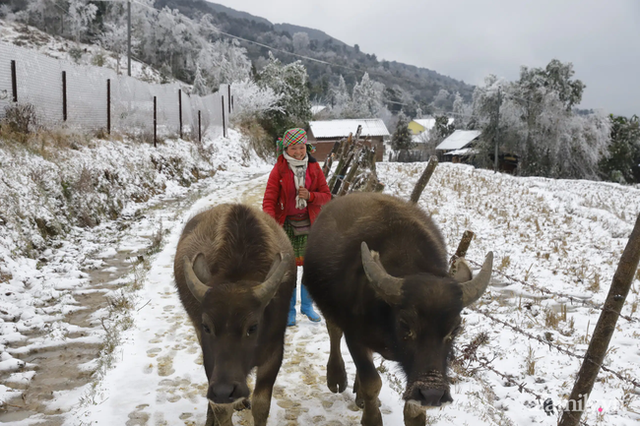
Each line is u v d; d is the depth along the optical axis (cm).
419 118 12706
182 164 1786
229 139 2641
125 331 559
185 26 5125
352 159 824
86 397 432
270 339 355
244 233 371
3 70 1084
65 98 1297
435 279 310
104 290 698
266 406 368
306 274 448
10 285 681
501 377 513
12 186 864
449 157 6619
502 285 820
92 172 1152
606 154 4275
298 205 538
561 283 827
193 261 329
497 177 2811
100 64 3497
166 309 624
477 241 1098
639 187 2867
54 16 4562
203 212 464
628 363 546
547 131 4222
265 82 3806
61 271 765
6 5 4616
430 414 418
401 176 2394
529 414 445
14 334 548
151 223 1108
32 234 831
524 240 1134
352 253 381
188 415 409
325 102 12200
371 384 376
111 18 4953
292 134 532
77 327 577
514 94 4356
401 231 374
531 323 643
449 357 342
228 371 291
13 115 1070
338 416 419
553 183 2670
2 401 423
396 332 315
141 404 421
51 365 495
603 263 961
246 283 318
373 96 10925
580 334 618
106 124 1527
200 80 4506
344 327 388
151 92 1869
